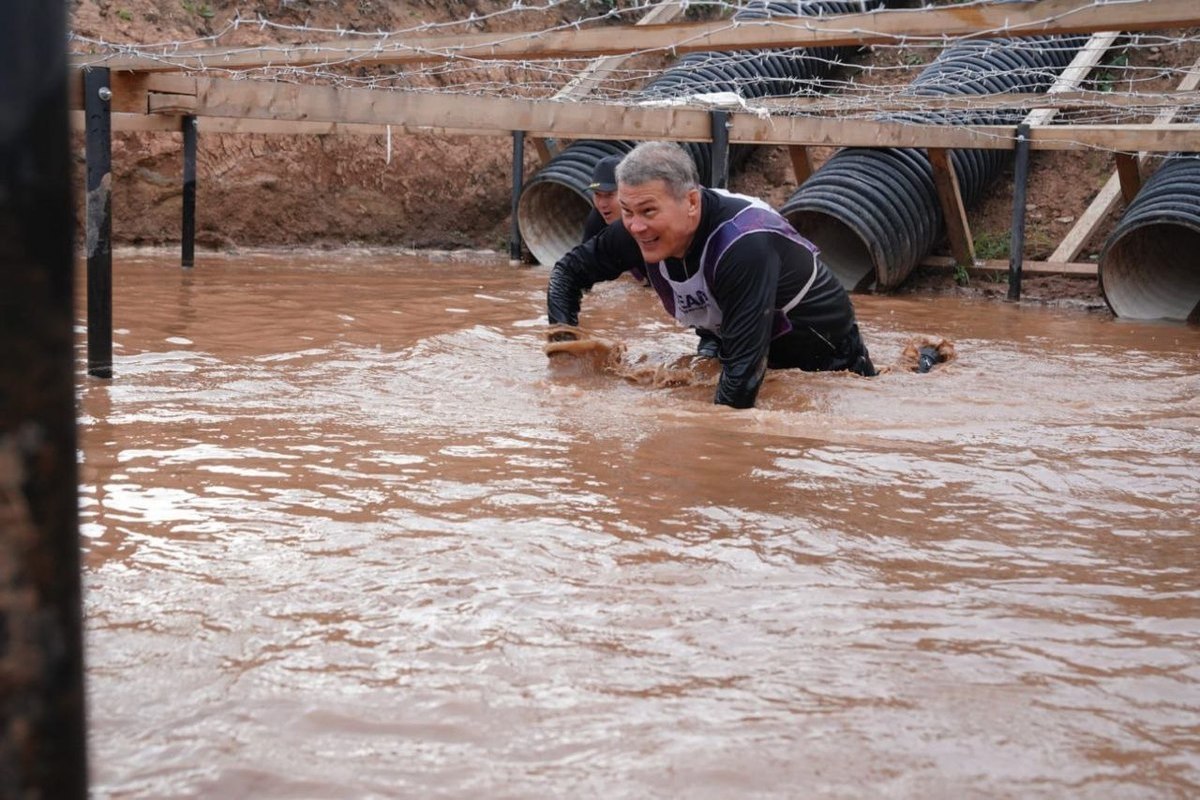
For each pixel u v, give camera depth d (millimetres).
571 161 11641
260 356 5703
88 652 2145
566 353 5449
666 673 2137
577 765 1799
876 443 4125
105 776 1722
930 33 6922
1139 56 12750
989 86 12094
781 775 1779
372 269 10609
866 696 2064
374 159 12688
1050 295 10414
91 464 3531
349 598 2457
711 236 4711
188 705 1958
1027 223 11547
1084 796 1745
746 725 1940
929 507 3309
